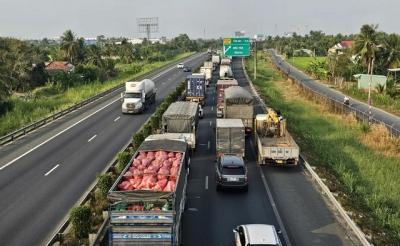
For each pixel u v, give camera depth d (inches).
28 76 3449.8
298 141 1622.8
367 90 3154.5
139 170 813.9
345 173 1242.6
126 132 1679.4
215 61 5137.8
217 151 1285.7
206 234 810.2
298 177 1170.6
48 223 845.2
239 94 1657.2
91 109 2247.8
